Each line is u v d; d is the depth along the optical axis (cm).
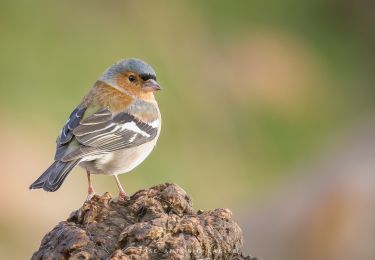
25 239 1473
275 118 2073
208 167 1838
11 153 1593
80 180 1543
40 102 1742
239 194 1806
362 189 1275
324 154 1650
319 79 2272
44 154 1633
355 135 1625
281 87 2172
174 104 1922
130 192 1617
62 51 1895
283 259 1259
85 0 2039
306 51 2333
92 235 553
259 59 2209
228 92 2067
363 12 2456
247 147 1962
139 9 2105
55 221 1500
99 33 1994
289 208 1314
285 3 2373
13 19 1897
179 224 545
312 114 2161
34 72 1805
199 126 1923
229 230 563
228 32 2227
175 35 2112
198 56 2106
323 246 1241
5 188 1522
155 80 862
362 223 1240
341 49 2378
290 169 1916
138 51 2011
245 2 2338
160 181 1703
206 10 2223
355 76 2334
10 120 1659
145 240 537
